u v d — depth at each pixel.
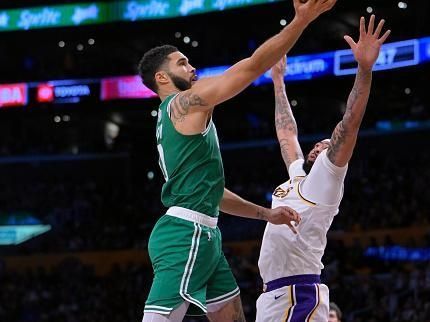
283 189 5.21
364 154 28.38
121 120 30.66
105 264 26.34
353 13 24.08
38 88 27.72
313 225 4.97
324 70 23.59
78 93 27.34
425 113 27.36
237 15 24.38
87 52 29.94
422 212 23.00
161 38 28.28
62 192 30.33
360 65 4.63
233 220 25.98
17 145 32.22
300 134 28.78
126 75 27.12
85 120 31.12
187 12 25.36
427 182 24.50
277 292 5.03
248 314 20.27
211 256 4.39
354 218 23.70
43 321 23.45
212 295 4.56
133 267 25.00
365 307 18.84
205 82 4.14
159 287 4.27
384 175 25.72
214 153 4.38
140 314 22.66
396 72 22.23
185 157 4.31
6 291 24.73
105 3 26.56
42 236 28.56
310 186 4.96
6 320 23.77
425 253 21.08
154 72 4.58
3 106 27.91
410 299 18.09
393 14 24.38
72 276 25.62
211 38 28.30
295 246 4.97
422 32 21.86
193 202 4.34
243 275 21.91
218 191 4.41
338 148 4.76
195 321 17.98
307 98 26.16
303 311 4.94
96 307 23.42
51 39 27.25
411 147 27.81
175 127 4.30
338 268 20.86
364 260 21.50
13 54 30.84
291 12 23.34
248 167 30.45
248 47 28.16
